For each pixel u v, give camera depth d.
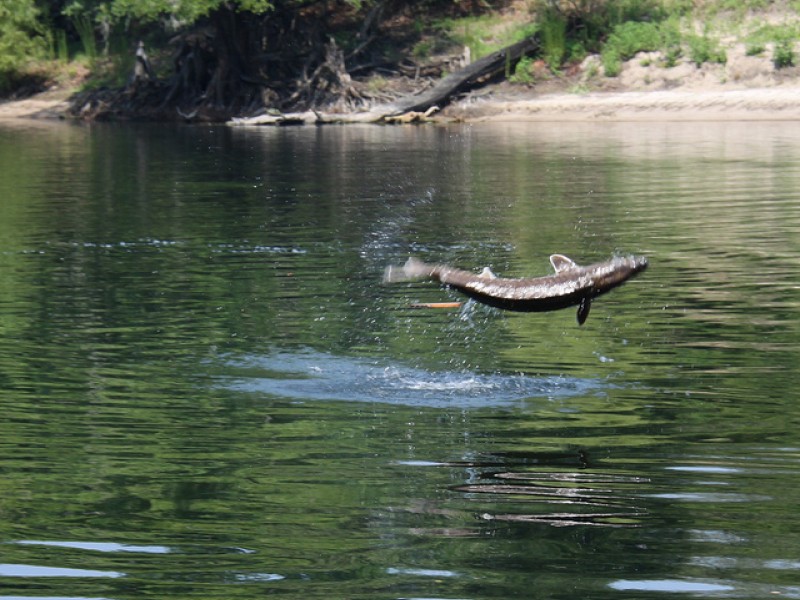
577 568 24.03
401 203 84.50
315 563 24.39
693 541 25.31
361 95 177.50
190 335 45.34
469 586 23.23
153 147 137.62
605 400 36.38
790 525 26.20
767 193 84.56
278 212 80.69
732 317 47.03
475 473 29.86
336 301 51.41
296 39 187.12
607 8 178.50
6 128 174.50
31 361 41.50
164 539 25.70
